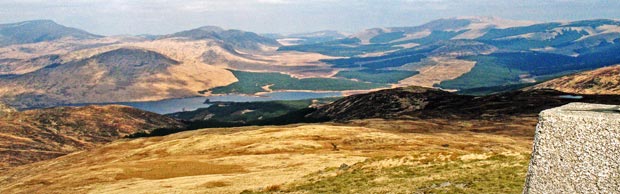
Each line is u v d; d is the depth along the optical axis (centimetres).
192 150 16962
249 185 6962
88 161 19262
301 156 11750
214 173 9950
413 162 6444
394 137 17412
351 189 5200
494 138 19125
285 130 19775
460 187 4350
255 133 19662
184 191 7000
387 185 5106
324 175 6519
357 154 12375
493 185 4262
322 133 18488
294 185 6159
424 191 4416
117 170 10988
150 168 11081
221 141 17875
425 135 19300
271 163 10706
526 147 16150
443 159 6388
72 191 9138
